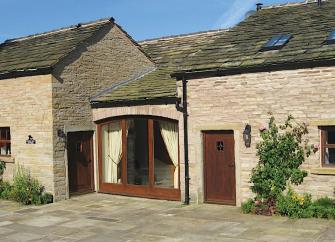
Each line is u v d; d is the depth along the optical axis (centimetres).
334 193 1070
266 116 1168
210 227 1023
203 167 1298
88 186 1555
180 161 1332
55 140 1435
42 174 1455
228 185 1259
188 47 1823
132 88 1545
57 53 1487
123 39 1702
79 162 1526
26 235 1035
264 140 1161
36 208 1339
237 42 1355
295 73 1122
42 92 1447
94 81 1576
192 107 1298
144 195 1442
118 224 1103
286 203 1094
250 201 1171
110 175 1542
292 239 888
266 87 1166
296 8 1509
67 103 1476
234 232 967
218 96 1248
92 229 1065
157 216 1169
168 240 938
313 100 1098
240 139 1212
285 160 1133
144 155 1441
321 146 1098
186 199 1314
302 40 1205
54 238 999
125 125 1489
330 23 1258
